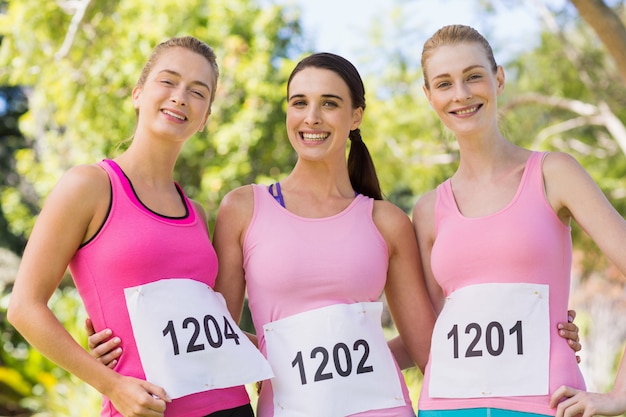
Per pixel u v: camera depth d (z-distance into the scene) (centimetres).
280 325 362
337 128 381
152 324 326
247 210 381
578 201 347
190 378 325
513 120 1130
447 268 362
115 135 1041
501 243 349
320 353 354
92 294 332
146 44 1009
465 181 377
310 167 387
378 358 362
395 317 402
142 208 339
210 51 373
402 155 1121
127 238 331
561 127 1075
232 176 1097
